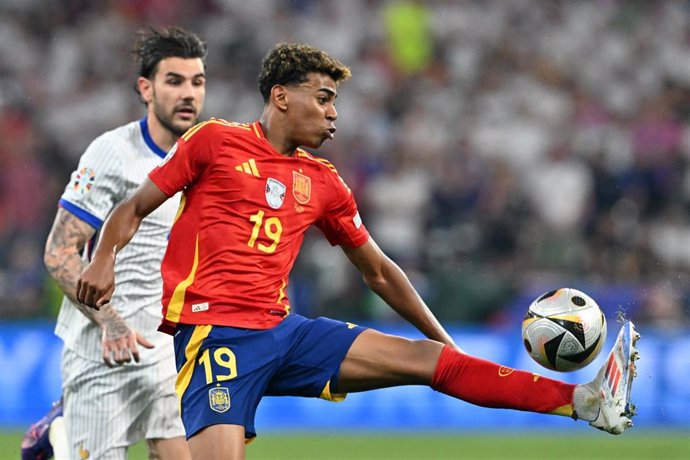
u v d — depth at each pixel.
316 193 18.98
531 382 18.22
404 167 60.41
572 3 74.50
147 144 22.64
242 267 18.16
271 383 18.78
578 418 18.20
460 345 49.66
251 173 18.36
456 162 61.44
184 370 18.16
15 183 59.12
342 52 69.06
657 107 70.12
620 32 74.12
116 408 22.28
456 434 45.66
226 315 18.05
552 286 52.31
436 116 65.62
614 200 62.31
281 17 69.69
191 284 18.16
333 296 50.72
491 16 72.50
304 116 18.59
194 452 17.75
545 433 46.44
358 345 18.53
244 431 17.91
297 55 18.58
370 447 40.06
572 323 18.30
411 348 18.50
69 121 63.69
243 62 67.38
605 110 69.38
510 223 56.94
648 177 63.72
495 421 49.12
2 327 46.12
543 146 65.06
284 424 47.81
